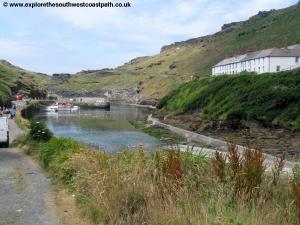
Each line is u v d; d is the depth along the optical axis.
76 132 62.56
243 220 6.96
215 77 87.69
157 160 10.86
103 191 9.92
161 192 8.99
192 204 7.91
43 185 14.60
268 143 46.03
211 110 68.50
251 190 8.20
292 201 7.37
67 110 124.62
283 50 99.25
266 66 98.81
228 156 9.61
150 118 84.44
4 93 92.94
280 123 53.94
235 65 119.38
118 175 10.48
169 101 96.69
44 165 18.36
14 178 15.95
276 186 8.48
